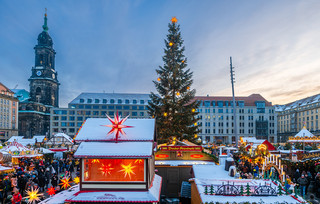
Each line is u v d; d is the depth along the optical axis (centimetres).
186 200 1276
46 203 823
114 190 874
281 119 11706
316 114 9056
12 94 9850
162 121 2866
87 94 10656
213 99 9888
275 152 2491
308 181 1546
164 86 3041
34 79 11450
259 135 9544
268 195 828
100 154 876
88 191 874
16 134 9819
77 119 10100
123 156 867
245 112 9662
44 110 11619
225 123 9581
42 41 11819
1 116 9125
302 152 2014
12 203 1066
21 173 1529
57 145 4094
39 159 2586
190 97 2991
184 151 1697
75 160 2598
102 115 10181
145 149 902
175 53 3158
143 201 808
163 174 1596
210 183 947
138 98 10588
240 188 859
